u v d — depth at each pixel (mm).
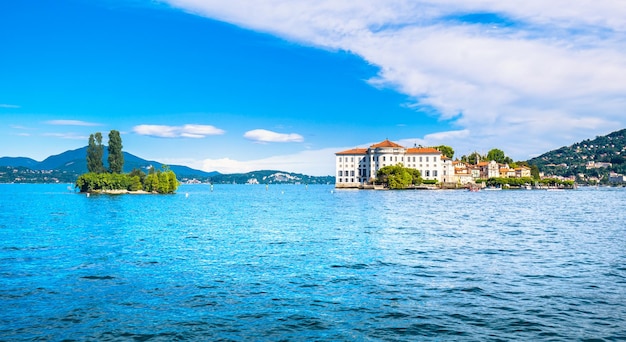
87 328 24062
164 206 134000
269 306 27656
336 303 28203
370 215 96125
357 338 22688
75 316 25891
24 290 31312
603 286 31875
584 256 43656
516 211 107938
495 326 24078
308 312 26500
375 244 52000
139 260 42312
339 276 35312
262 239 57000
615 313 25984
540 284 32531
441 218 87688
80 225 75750
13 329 23875
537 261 41125
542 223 77188
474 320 25016
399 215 95562
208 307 27484
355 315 25969
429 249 48219
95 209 118188
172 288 31812
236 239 57156
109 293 30531
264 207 131000
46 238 58469
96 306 27656
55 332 23516
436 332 23375
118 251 47625
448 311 26562
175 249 48969
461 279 34156
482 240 55156
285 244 52406
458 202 151000
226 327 24203
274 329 23906
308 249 48531
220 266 39344
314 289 31469
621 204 141875
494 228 69000
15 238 58406
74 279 34531
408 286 32156
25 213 103562
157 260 42281
